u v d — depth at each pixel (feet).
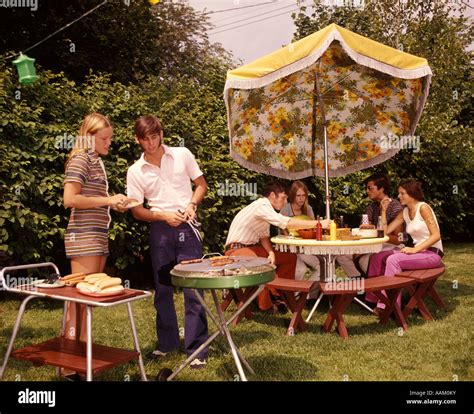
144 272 26.23
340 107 21.03
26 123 19.62
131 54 40.22
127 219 22.24
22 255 19.83
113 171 21.68
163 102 24.84
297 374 12.67
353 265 19.83
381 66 16.05
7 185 19.22
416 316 18.20
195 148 24.08
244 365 13.05
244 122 19.84
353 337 15.76
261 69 15.72
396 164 33.30
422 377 12.32
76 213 12.11
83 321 12.42
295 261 19.15
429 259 18.24
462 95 39.65
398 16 40.40
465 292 21.79
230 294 18.42
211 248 25.00
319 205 29.32
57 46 37.58
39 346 11.56
